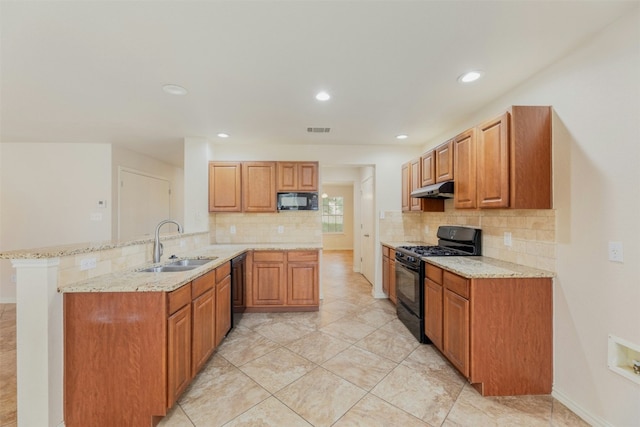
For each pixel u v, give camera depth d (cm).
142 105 256
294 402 186
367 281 520
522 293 194
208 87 222
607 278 156
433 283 249
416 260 277
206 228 368
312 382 207
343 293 443
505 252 241
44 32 153
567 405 181
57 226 390
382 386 203
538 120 192
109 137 362
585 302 169
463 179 247
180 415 174
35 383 155
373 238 436
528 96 210
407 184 385
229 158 396
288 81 212
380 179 412
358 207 598
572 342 178
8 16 139
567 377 182
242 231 405
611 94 153
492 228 258
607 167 156
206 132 341
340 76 205
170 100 246
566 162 181
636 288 143
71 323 164
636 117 142
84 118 291
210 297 231
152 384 165
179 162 534
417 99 245
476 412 177
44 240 389
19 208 388
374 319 332
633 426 145
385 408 180
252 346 264
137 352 165
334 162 406
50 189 389
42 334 156
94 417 165
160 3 132
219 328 254
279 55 178
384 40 163
